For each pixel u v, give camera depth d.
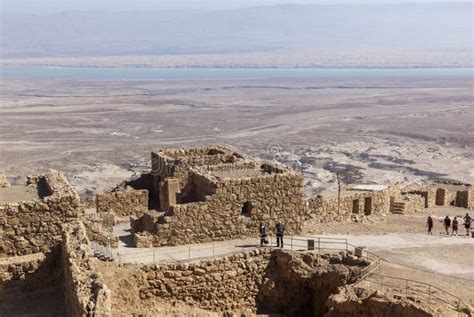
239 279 40.12
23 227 39.31
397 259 42.09
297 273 40.12
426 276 38.59
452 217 62.56
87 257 35.50
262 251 41.00
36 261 38.78
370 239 47.31
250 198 43.78
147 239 41.59
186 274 38.53
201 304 39.25
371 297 33.81
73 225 39.19
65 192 40.88
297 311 41.00
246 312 39.94
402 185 100.44
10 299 38.19
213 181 43.19
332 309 34.72
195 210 42.44
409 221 58.38
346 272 39.06
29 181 45.97
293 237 44.81
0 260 38.69
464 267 40.66
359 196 63.44
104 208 51.38
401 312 32.22
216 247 41.94
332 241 44.94
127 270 37.38
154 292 37.97
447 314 31.55
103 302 30.06
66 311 36.38
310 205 57.69
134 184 56.50
